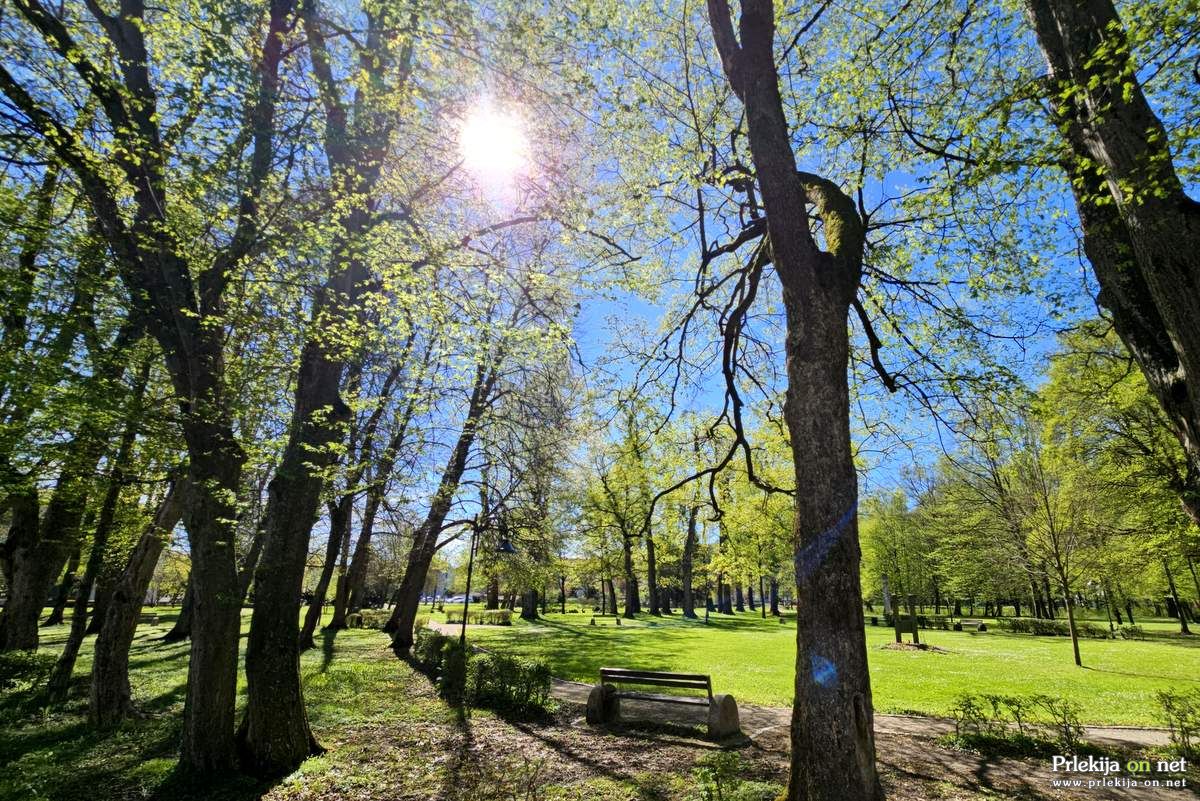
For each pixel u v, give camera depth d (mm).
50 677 10711
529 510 16859
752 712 9922
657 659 16984
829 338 4637
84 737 8117
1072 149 5289
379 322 8594
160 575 35250
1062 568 17438
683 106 8031
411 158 8070
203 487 6805
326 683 11672
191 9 5711
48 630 23891
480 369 10164
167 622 30344
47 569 12891
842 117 7945
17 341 6867
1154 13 4156
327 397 7859
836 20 8273
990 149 5473
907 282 7422
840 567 4172
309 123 6371
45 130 5844
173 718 9188
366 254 7109
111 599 9188
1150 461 15367
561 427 14953
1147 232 4535
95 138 6898
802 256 4844
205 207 6324
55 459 8070
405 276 7566
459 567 45594
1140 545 17719
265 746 6773
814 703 4035
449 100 7414
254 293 6988
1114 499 17391
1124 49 4004
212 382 6781
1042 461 17422
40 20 5816
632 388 9117
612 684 9688
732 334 7188
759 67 5352
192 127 6031
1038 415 6844
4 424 7227
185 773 6477
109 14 7238
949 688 12695
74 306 7184
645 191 8320
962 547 30922
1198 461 4797
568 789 6129
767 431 10070
